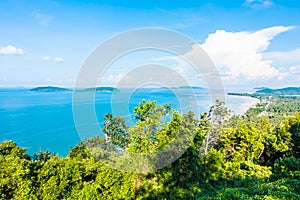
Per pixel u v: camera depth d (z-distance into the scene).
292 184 9.23
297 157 21.14
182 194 9.41
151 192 9.29
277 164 14.58
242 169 15.79
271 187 8.71
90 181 8.98
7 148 9.78
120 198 8.77
